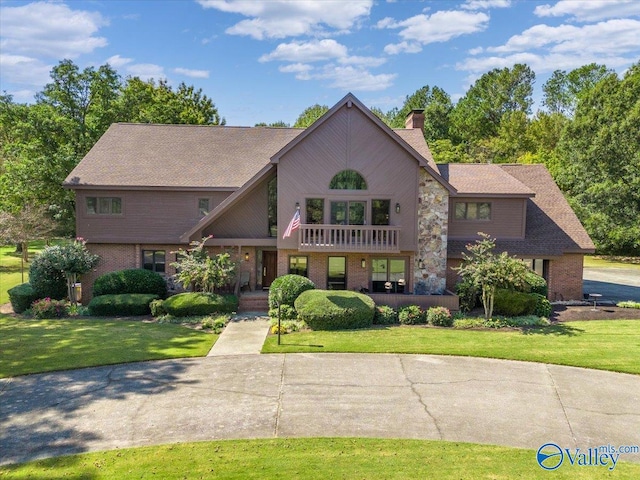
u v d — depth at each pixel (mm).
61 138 32844
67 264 20656
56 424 9688
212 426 9617
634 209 40469
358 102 19984
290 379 12250
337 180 20453
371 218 20594
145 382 12016
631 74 43156
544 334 16688
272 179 22203
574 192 44750
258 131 26547
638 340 15836
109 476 7762
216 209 21078
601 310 20875
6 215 30719
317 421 9883
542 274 23703
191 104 58094
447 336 16406
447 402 10930
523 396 11312
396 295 19484
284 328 17141
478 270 18250
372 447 8812
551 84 80312
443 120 67812
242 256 22516
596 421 10055
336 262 21156
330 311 17344
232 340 15812
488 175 24766
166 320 18703
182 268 20531
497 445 8984
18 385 11812
